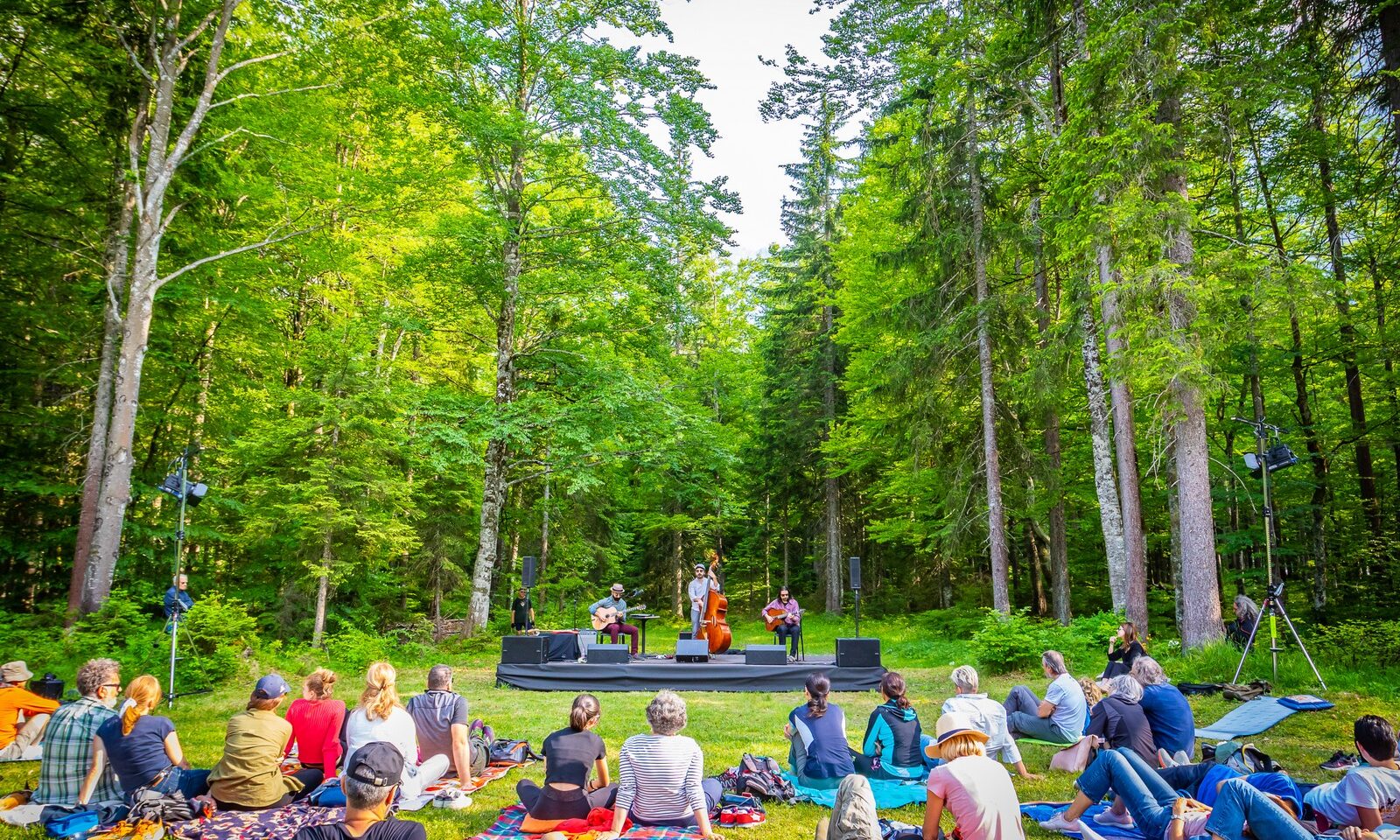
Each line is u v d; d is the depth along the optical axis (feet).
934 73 53.11
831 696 34.83
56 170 46.75
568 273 58.08
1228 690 28.32
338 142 60.13
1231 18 36.45
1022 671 41.52
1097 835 14.74
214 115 47.91
